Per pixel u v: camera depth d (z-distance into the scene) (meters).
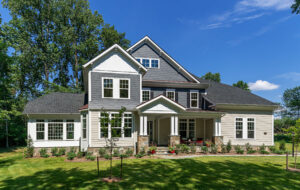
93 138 16.33
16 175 10.72
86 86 21.81
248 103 20.05
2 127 26.77
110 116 16.98
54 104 19.64
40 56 31.31
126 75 17.91
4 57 23.22
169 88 20.72
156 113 16.56
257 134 20.25
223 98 20.84
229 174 10.46
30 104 19.02
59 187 8.33
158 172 10.67
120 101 17.50
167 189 7.96
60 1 32.31
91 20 35.41
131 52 20.91
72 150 18.08
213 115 18.69
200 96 21.28
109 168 11.66
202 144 19.16
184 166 12.19
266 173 10.86
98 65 17.30
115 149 16.22
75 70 36.03
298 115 48.19
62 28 32.62
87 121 16.78
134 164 12.73
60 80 36.72
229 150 18.34
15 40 29.62
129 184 8.58
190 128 21.56
